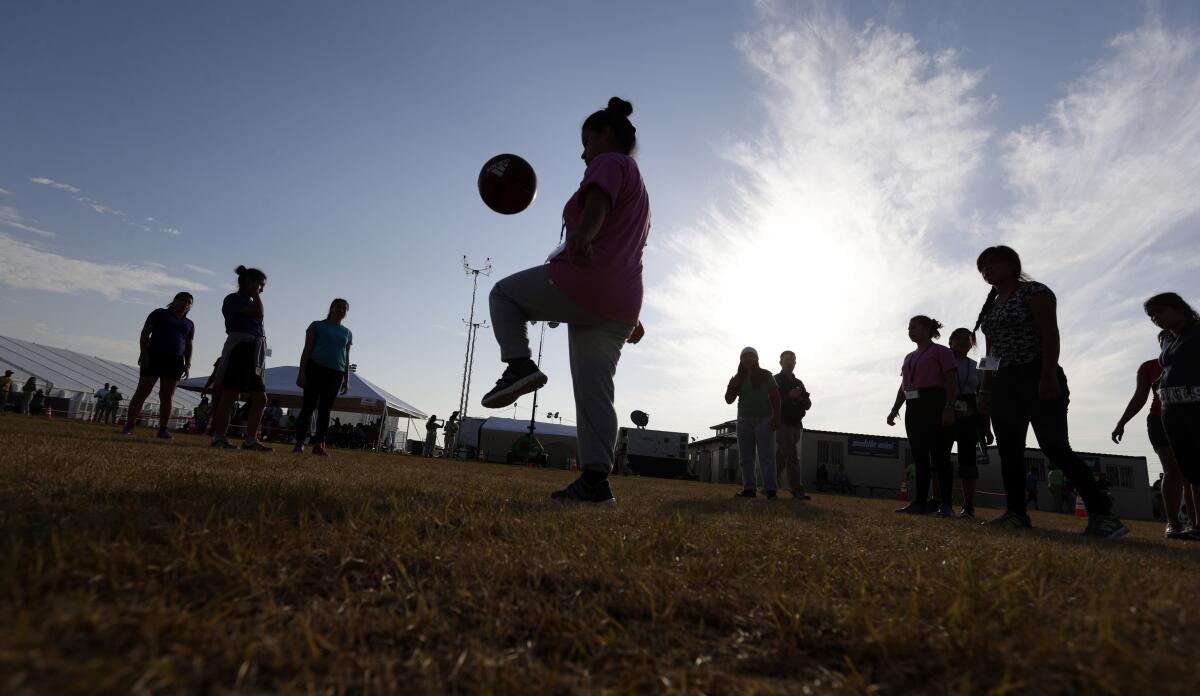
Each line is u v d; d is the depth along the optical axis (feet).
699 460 166.61
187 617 2.74
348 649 2.73
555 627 3.22
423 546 4.54
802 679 2.86
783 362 25.20
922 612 3.68
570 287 9.50
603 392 10.16
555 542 5.16
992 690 2.57
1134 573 5.25
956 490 61.87
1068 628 3.32
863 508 18.71
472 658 2.78
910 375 19.57
